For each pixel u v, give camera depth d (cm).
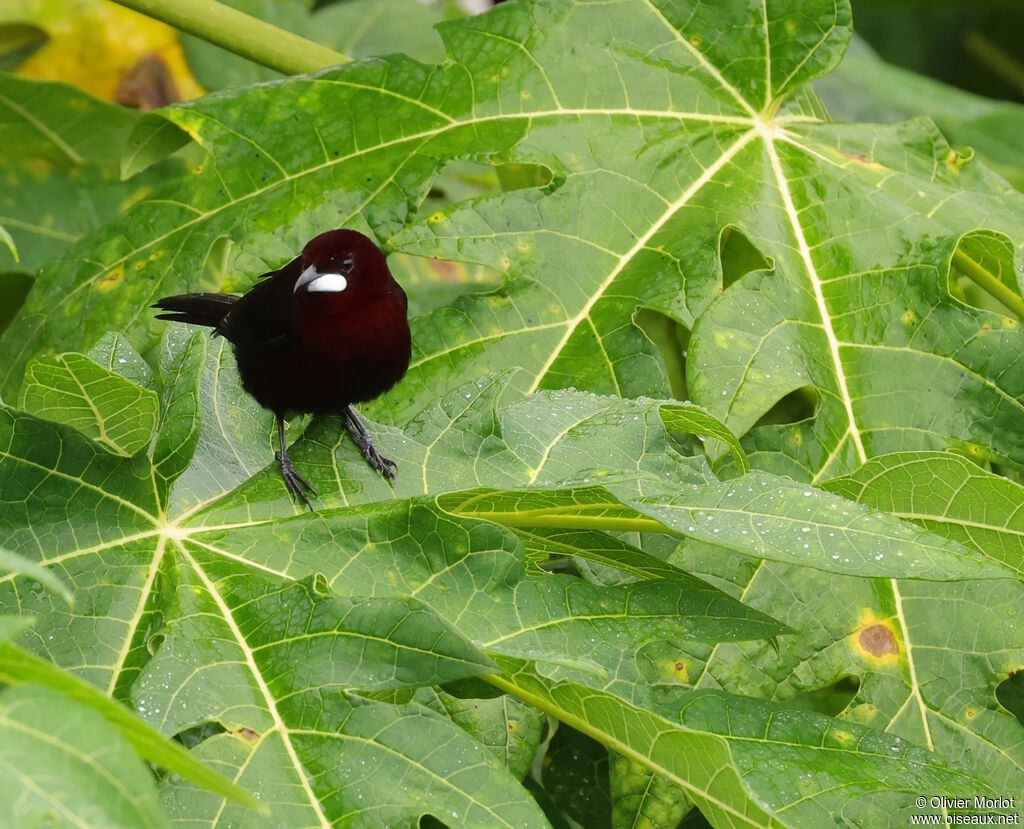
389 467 625
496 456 634
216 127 814
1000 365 738
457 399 650
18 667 344
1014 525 597
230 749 478
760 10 846
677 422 664
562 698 536
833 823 499
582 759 711
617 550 619
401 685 494
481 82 830
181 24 910
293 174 815
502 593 564
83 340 778
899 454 596
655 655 638
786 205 823
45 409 602
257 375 790
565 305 770
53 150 1032
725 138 842
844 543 513
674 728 487
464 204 784
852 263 795
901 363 754
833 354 764
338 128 820
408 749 480
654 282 770
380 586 566
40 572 333
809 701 800
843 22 844
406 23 1345
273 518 593
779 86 848
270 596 530
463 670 495
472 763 475
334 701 491
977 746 630
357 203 809
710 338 737
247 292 817
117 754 325
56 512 572
